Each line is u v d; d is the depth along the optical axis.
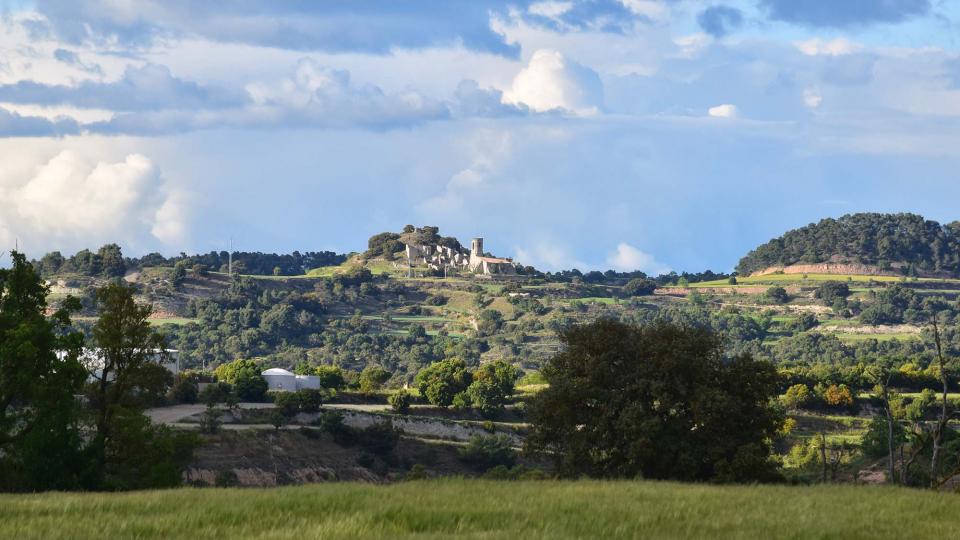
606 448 104.69
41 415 93.00
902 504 59.41
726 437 102.25
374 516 46.88
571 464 104.25
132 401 107.00
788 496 62.78
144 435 101.56
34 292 101.19
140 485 98.62
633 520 47.78
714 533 45.81
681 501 56.50
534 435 108.94
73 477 91.62
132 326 106.38
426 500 53.88
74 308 103.88
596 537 43.47
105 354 105.25
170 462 102.81
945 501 61.81
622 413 101.88
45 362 95.50
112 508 50.41
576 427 107.50
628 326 111.69
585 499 56.31
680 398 103.88
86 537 41.09
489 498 55.81
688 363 104.44
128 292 106.88
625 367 107.44
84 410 102.44
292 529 43.03
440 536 42.00
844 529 47.81
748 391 106.38
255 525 44.69
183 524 44.50
